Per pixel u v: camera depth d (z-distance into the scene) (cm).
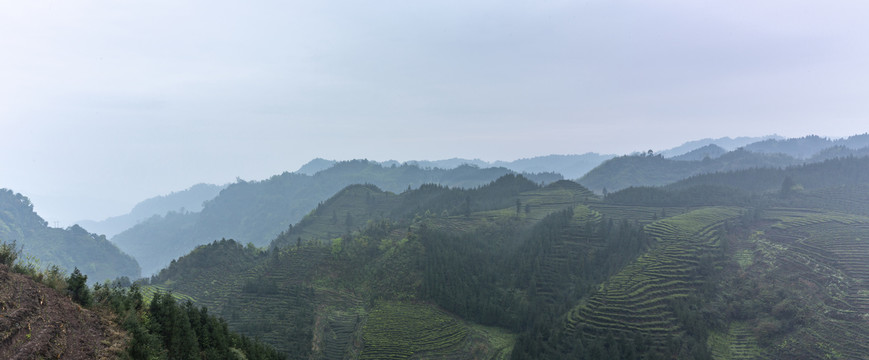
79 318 3094
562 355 8819
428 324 10662
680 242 12988
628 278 11056
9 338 2453
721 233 14038
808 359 8362
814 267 11281
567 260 13288
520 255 13762
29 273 3312
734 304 10269
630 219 17550
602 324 9488
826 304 9656
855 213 15988
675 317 9631
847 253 11781
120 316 3478
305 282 12612
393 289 12338
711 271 11644
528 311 11075
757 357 8812
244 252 14150
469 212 19362
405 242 14088
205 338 4347
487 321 11425
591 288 11406
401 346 9631
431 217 19388
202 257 13088
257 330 9594
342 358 9338
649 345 8819
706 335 9250
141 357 3209
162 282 12362
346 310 11550
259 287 11694
